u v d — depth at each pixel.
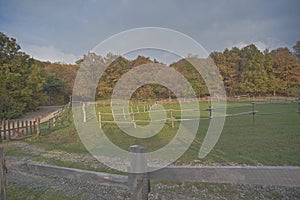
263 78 26.11
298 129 6.62
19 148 5.70
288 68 26.44
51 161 4.42
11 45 15.57
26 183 3.29
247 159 4.03
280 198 2.59
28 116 14.88
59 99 25.89
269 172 1.21
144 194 1.39
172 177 1.37
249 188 2.87
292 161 3.82
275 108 13.37
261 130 6.69
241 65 28.22
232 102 18.70
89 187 3.11
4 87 13.37
